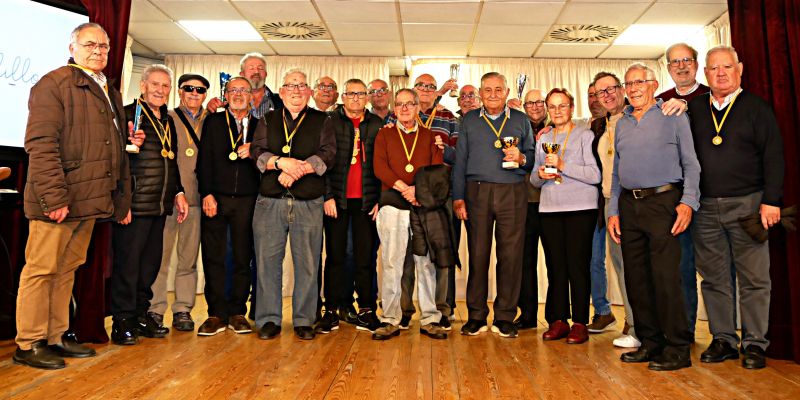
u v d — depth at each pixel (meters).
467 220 3.79
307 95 3.69
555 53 7.50
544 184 3.66
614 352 3.22
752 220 2.88
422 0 5.75
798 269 3.03
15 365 2.80
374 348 3.26
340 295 3.87
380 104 4.16
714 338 3.12
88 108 2.90
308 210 3.56
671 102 2.94
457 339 3.55
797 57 3.19
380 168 3.64
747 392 2.45
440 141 3.72
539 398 2.35
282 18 6.31
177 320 3.81
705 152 3.07
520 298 4.01
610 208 3.24
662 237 2.89
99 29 2.97
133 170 3.45
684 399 2.35
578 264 3.54
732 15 3.48
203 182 3.71
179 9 6.08
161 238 3.63
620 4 5.81
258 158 3.56
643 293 3.02
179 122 3.89
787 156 3.18
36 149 2.70
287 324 4.09
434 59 7.79
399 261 3.60
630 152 3.00
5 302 3.47
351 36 6.88
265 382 2.54
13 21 3.26
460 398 2.33
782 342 3.07
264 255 3.56
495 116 3.75
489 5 5.86
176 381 2.54
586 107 7.69
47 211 2.69
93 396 2.32
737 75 3.07
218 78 7.73
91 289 3.36
